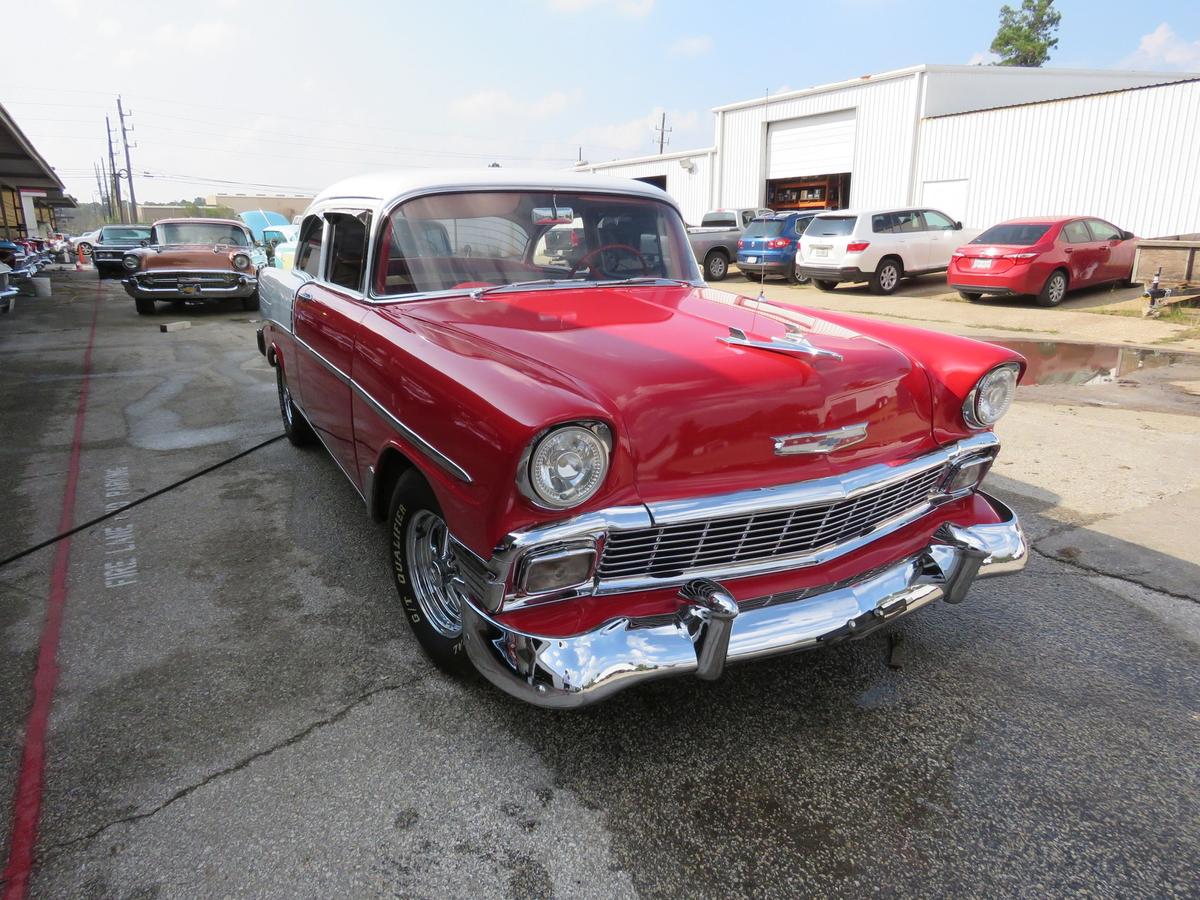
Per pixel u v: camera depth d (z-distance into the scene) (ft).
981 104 63.57
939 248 48.93
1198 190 46.70
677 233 12.01
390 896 6.01
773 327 9.04
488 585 6.68
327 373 11.28
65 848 6.39
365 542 12.26
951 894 6.13
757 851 6.51
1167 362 26.78
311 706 8.24
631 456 6.73
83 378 24.23
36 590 10.66
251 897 5.98
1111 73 65.62
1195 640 9.66
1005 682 8.84
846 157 70.33
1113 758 7.64
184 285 39.40
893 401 8.23
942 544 8.55
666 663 6.73
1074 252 40.22
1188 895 6.11
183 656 9.12
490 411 6.52
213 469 15.62
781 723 8.13
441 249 10.25
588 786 7.20
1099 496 14.14
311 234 13.42
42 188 111.55
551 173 11.32
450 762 7.47
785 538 7.57
